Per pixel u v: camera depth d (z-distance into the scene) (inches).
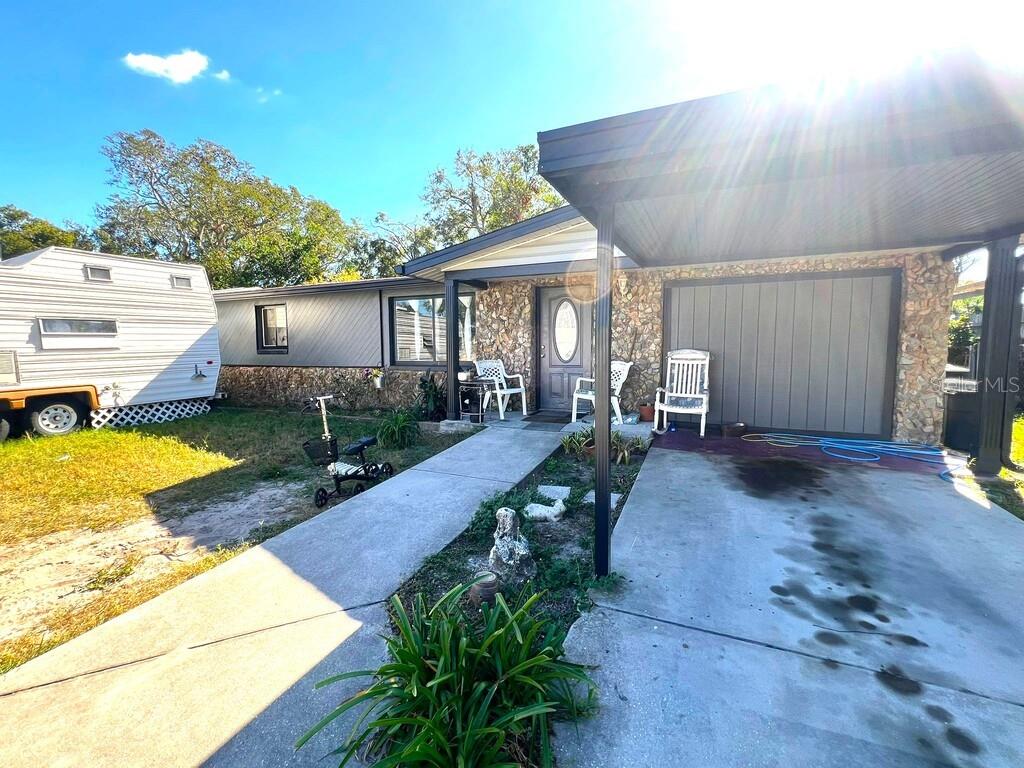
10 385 247.3
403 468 189.3
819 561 102.7
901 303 205.6
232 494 164.4
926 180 102.9
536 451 197.8
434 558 109.5
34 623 91.7
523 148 776.9
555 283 286.0
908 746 56.9
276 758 58.5
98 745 60.7
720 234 154.8
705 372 232.4
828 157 74.3
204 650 78.7
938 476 161.5
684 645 76.2
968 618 82.0
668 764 55.9
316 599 93.5
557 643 69.7
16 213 884.6
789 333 225.9
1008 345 159.9
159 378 312.3
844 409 219.0
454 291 262.7
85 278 275.4
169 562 115.3
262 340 427.2
